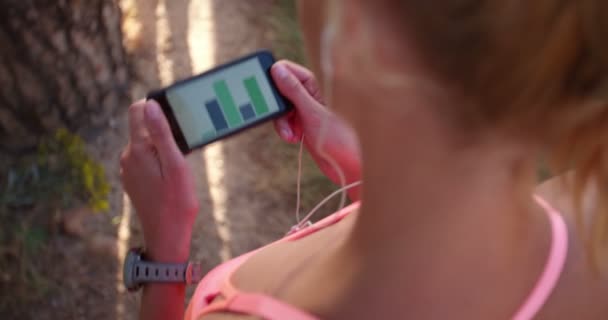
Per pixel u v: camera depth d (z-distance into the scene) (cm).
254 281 81
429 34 47
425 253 59
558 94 47
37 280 204
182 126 104
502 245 62
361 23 50
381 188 58
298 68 108
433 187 56
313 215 226
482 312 63
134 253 97
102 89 236
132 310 205
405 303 61
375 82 52
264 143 241
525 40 44
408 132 53
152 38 265
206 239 219
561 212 75
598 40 45
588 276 69
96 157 232
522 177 59
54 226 214
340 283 65
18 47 212
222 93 104
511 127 49
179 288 97
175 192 93
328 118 99
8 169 221
